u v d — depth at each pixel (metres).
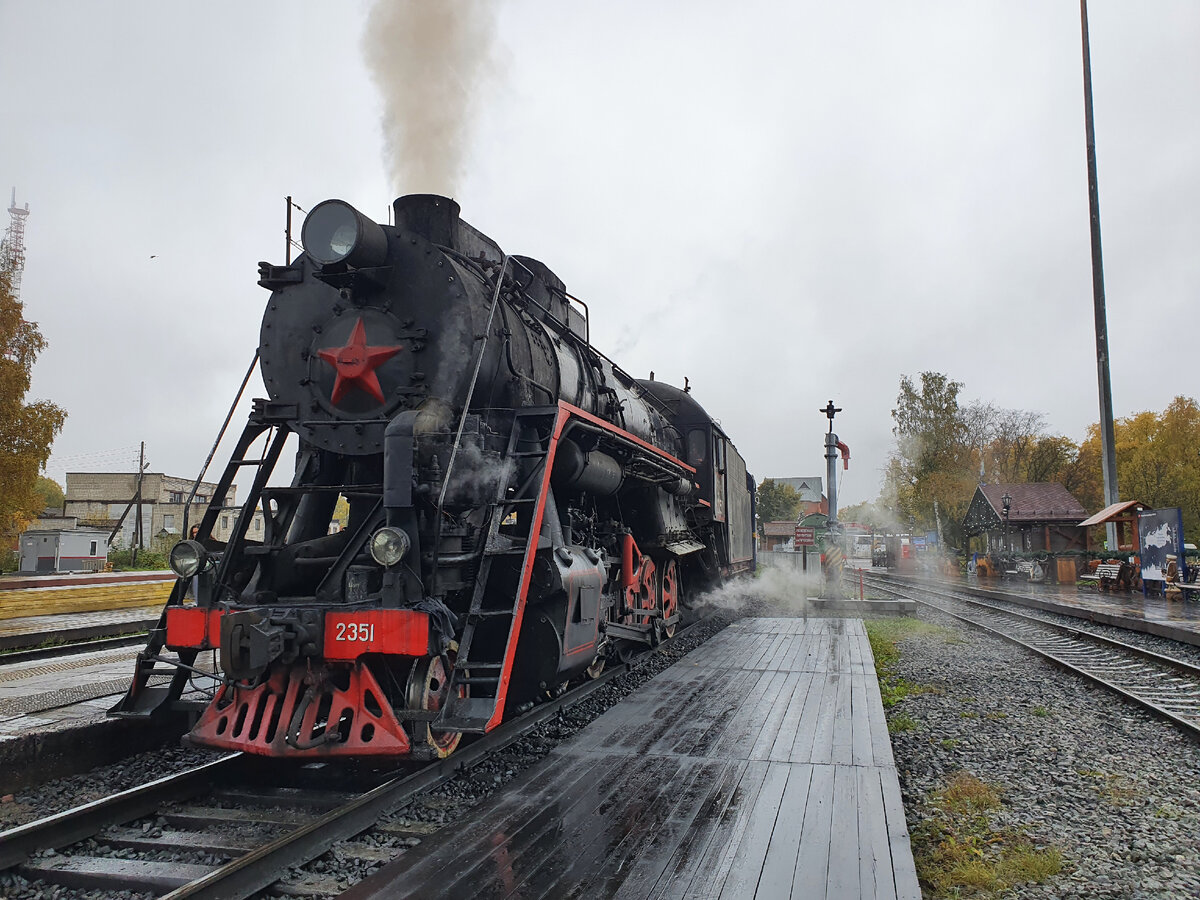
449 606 6.14
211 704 5.24
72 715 6.15
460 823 4.18
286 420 6.31
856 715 6.54
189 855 4.26
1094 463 49.47
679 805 4.41
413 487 5.28
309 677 5.02
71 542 34.75
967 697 8.54
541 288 8.31
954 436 48.81
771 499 73.50
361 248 5.79
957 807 5.04
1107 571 23.25
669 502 11.47
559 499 7.74
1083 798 5.24
